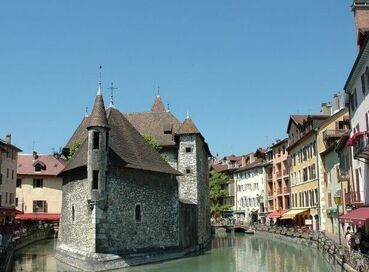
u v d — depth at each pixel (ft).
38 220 218.79
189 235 134.00
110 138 110.22
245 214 303.48
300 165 203.62
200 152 156.76
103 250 98.07
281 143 244.63
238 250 145.89
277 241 181.37
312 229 173.68
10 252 107.45
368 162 99.96
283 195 237.86
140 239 108.58
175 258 119.65
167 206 119.65
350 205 114.83
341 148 136.05
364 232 106.32
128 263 102.32
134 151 115.03
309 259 118.73
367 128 98.02
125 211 105.19
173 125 161.07
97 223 98.43
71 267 100.83
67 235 110.93
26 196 223.92
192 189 145.28
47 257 120.16
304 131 197.77
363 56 94.48
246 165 312.29
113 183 103.04
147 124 161.58
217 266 107.34
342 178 129.90
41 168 228.22
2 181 192.85
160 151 151.64
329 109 197.36
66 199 114.21
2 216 188.14
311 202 186.29
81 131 147.43
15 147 207.10
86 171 103.45
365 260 70.69
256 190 287.69
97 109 103.45
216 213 305.73
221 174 306.14
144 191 112.06
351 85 114.32
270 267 105.60
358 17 104.94
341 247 96.84
